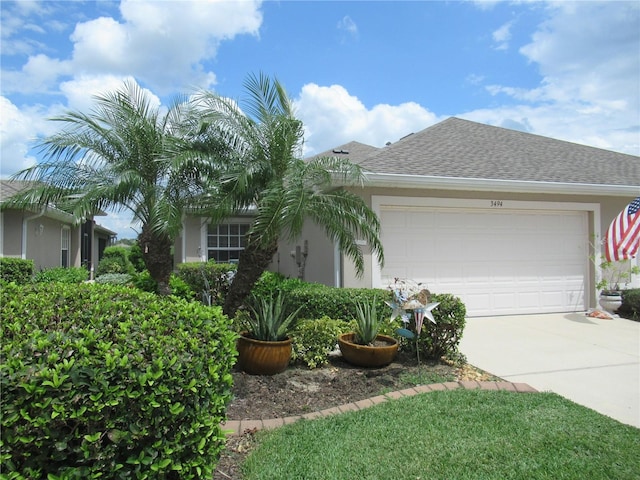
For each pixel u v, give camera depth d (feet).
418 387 16.43
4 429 6.81
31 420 6.86
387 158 33.58
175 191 24.30
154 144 25.13
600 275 35.55
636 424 13.71
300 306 22.85
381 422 13.20
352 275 30.09
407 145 36.83
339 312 23.95
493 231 33.68
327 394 16.06
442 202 31.96
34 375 6.93
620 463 10.93
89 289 13.06
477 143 39.52
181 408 8.04
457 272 32.73
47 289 12.86
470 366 19.98
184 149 22.53
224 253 53.42
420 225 32.04
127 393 7.48
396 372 18.56
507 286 33.91
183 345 8.65
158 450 8.03
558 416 13.83
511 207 33.60
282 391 16.29
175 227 22.50
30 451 7.14
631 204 32.07
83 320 9.65
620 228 32.07
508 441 12.04
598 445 11.86
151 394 7.72
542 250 34.88
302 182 20.99
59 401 7.02
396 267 31.40
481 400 15.06
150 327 9.37
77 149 24.13
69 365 7.22
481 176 32.14
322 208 22.52
